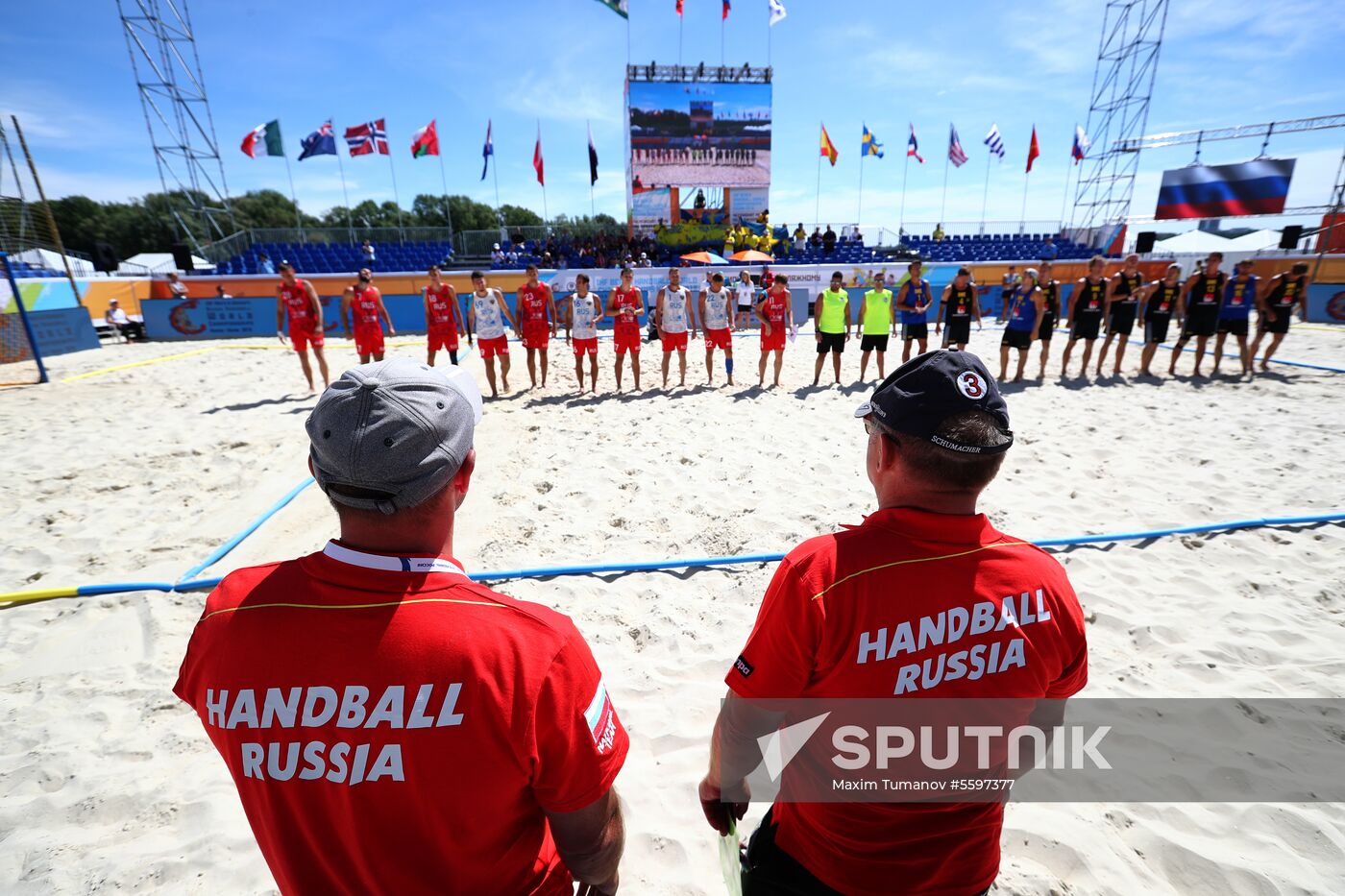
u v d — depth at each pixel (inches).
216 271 759.1
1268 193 847.1
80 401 321.4
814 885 43.8
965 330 349.7
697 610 135.2
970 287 345.4
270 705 31.7
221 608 33.9
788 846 46.1
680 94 876.0
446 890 34.3
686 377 380.5
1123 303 341.4
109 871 78.2
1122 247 965.2
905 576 38.7
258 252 827.4
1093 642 123.6
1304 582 141.6
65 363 441.4
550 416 292.7
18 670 118.0
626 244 905.5
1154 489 195.3
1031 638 39.3
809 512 181.6
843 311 335.3
